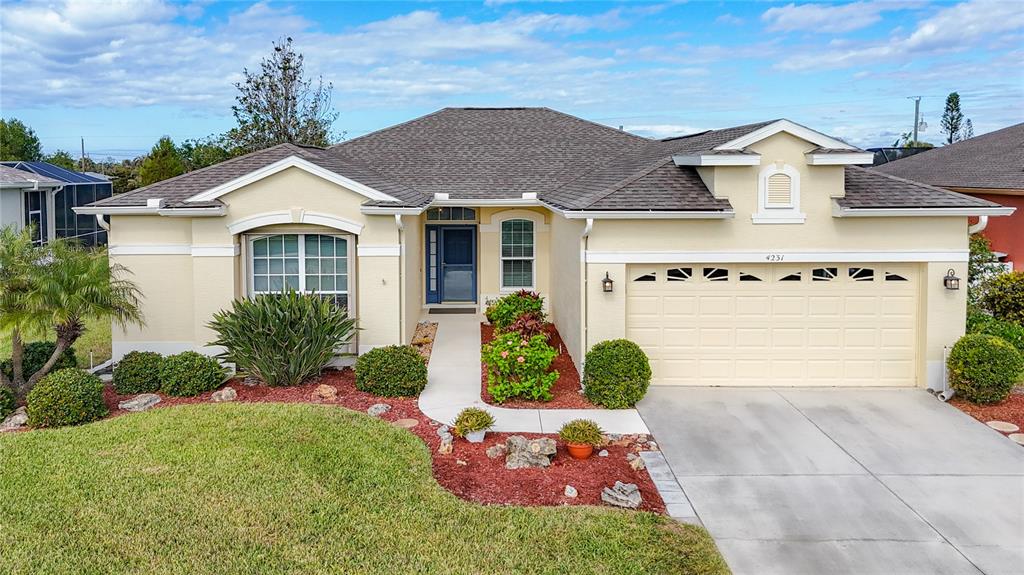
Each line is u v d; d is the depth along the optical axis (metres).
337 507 9.20
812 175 14.50
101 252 14.75
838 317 15.00
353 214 15.79
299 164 15.53
